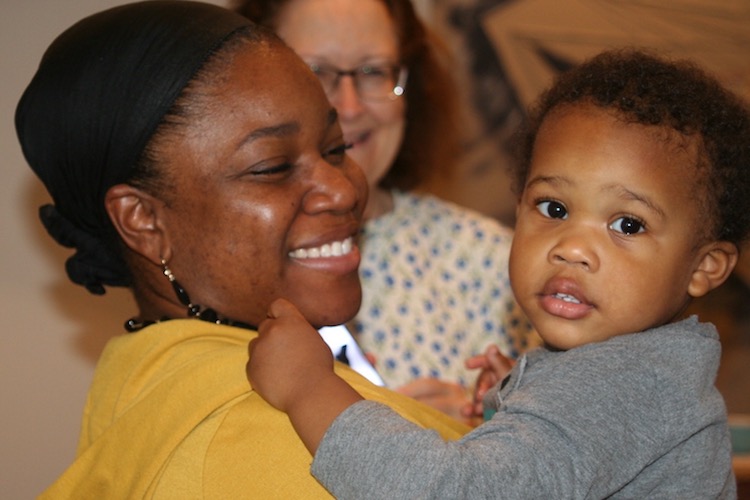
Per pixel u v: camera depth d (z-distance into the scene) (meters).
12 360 2.89
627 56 1.56
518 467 1.18
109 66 1.52
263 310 1.58
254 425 1.35
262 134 1.50
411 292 2.67
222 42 1.52
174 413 1.39
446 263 2.75
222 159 1.49
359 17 2.62
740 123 1.47
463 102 3.55
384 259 2.69
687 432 1.28
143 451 1.39
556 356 1.41
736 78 3.61
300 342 1.36
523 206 1.49
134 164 1.52
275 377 1.34
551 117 1.49
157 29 1.52
